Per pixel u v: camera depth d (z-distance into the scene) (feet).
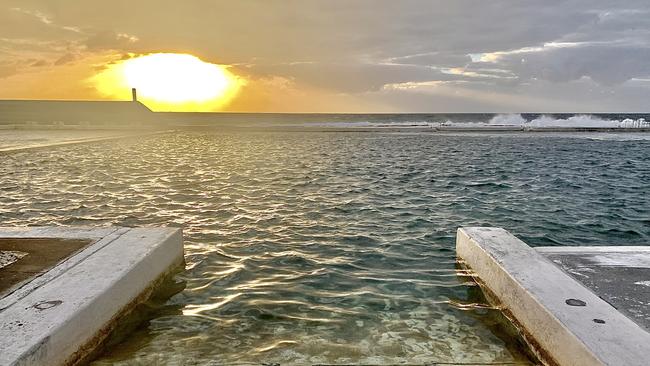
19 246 15.30
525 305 11.62
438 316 13.83
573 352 9.12
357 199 34.71
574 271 13.38
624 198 35.29
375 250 21.20
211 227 25.70
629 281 12.55
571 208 31.30
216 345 11.88
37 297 11.05
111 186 40.60
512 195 36.68
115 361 10.91
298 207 31.53
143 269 14.20
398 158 68.39
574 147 88.99
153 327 13.05
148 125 174.60
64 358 9.77
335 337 12.37
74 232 17.12
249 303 14.90
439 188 40.24
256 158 67.67
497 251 14.93
